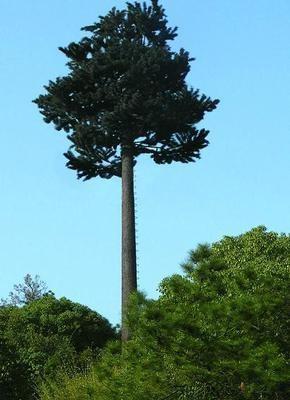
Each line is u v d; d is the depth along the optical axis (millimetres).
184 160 41719
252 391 15961
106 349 19094
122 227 40781
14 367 27750
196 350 16219
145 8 41875
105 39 41812
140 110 39344
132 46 40500
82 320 39875
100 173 41625
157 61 39750
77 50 41438
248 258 21781
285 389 16312
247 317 16344
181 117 39781
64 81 40406
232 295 17406
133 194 40969
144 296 17562
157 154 41375
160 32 42250
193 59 40594
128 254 40344
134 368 17625
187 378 16812
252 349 16078
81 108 40875
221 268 18391
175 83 40562
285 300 17094
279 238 22469
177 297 17484
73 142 40438
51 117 41312
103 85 40562
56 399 24906
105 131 39906
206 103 40031
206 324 16391
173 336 16281
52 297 41000
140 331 16891
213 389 16500
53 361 32844
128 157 40781
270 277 17516
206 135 40969
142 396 17203
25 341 36719
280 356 16516
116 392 17797
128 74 39625
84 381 24375
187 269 18422
